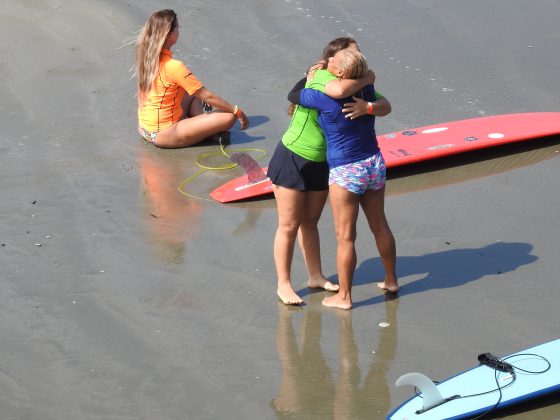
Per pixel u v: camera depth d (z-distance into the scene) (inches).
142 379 818.8
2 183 1245.7
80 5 1945.1
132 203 1184.2
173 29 1336.1
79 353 862.5
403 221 1113.4
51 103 1521.9
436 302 925.2
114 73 1633.9
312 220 932.6
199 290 967.6
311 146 874.8
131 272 1009.5
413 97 1501.0
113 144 1376.7
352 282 973.8
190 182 1248.2
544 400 757.9
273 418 757.3
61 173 1277.1
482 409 730.8
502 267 988.6
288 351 853.8
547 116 1370.6
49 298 960.9
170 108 1352.1
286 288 936.3
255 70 1628.9
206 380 813.9
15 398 797.9
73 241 1083.9
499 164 1263.5
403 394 783.1
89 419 765.3
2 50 1744.6
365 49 1700.3
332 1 1934.1
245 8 1908.2
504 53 1660.9
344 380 806.5
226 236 1088.2
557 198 1154.7
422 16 1844.2
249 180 1204.5
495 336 858.8
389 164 1227.2
